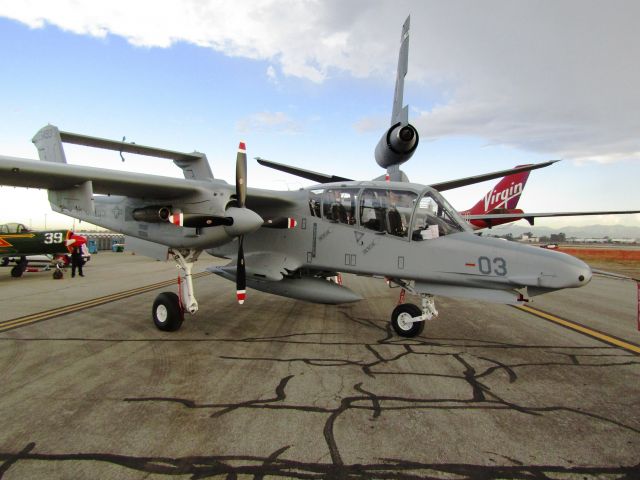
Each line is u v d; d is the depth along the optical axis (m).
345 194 6.50
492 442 2.77
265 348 5.19
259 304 8.70
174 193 6.00
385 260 5.99
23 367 4.34
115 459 2.50
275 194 6.97
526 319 7.32
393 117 9.57
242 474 2.35
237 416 3.13
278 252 7.26
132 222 6.75
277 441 2.74
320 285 7.00
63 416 3.11
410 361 4.68
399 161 8.51
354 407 3.34
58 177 5.12
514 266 5.03
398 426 2.99
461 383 3.95
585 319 7.36
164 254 6.54
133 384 3.83
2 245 13.22
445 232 5.61
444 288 5.66
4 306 8.25
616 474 2.40
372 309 8.25
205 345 5.31
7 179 5.20
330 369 4.34
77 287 11.48
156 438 2.77
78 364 4.46
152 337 5.72
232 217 5.74
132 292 10.39
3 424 2.97
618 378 4.15
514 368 4.45
